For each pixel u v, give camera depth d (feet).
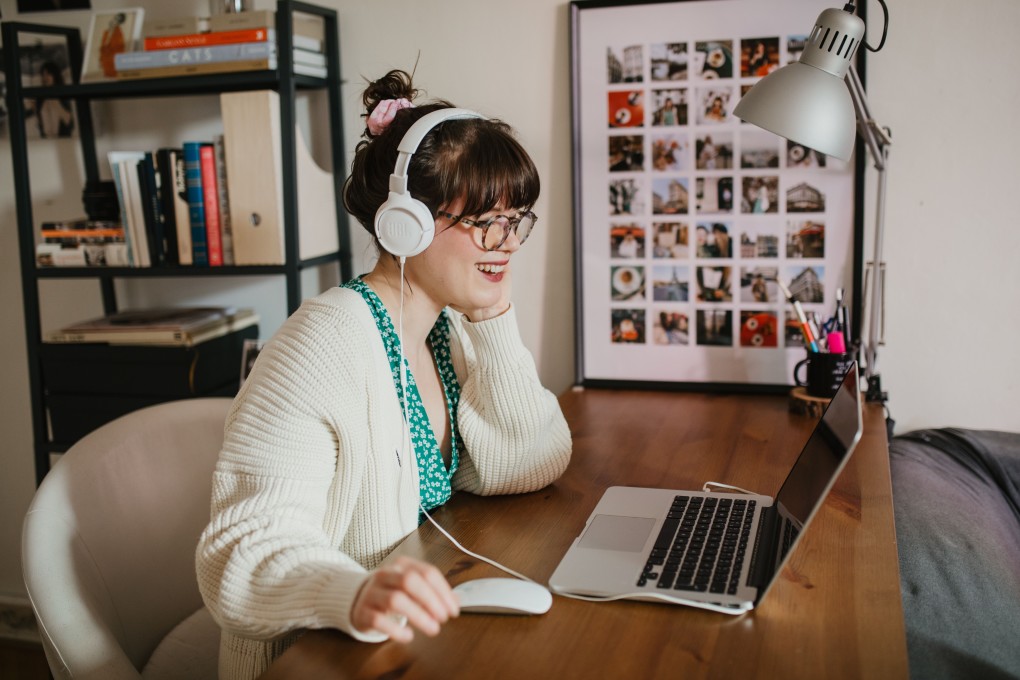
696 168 5.98
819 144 4.25
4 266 7.52
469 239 3.87
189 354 6.21
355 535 3.84
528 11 6.17
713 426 5.32
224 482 3.49
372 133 4.08
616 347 6.31
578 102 6.10
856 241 5.74
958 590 4.06
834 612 3.04
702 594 3.10
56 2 7.04
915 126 5.62
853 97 4.75
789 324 5.98
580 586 3.21
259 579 3.09
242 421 3.55
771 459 4.66
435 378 4.40
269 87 6.51
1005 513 5.04
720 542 3.52
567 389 6.40
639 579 3.24
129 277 6.73
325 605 2.88
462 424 4.29
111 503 4.27
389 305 4.05
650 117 6.00
